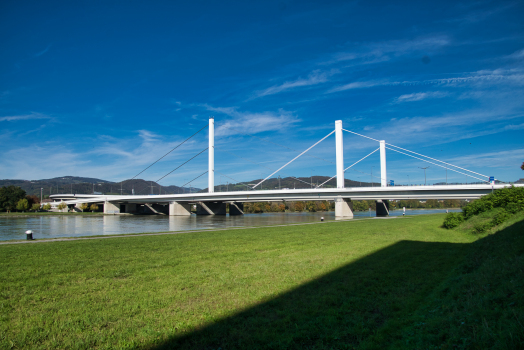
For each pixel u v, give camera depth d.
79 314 8.72
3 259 17.17
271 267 14.27
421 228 34.84
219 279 12.17
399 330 7.43
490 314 7.02
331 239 25.09
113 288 11.16
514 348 5.34
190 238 28.53
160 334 7.50
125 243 25.08
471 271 12.12
